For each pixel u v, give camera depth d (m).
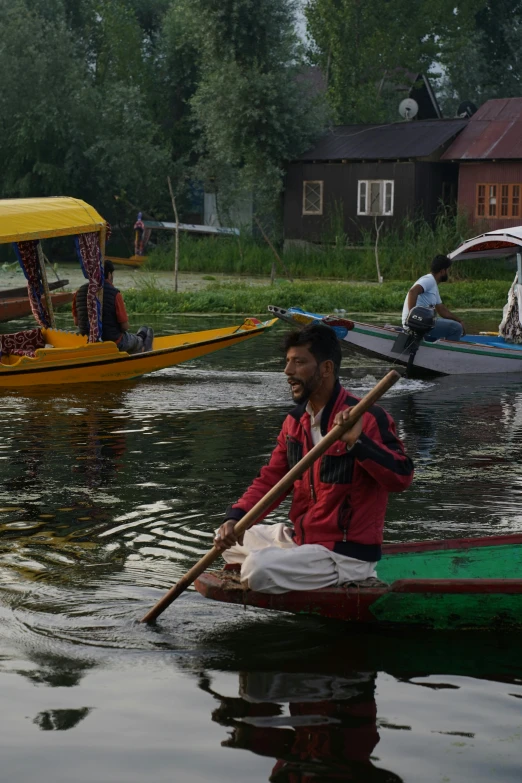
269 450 8.30
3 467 7.62
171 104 44.25
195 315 21.06
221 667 4.03
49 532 5.88
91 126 39.22
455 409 10.73
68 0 46.97
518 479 7.38
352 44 43.00
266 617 4.61
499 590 4.36
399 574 4.92
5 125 39.16
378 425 4.26
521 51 51.53
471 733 3.48
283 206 36.41
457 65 50.31
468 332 17.91
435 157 33.22
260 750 3.35
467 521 6.19
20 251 13.48
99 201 40.19
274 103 34.69
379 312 22.30
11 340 12.89
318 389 4.32
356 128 35.88
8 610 4.62
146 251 37.91
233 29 34.50
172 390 11.73
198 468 7.61
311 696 3.76
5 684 3.85
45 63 38.66
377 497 4.44
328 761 3.27
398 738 3.44
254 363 14.35
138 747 3.36
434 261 13.56
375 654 4.19
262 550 4.35
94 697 3.74
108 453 8.17
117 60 43.50
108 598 4.80
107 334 12.66
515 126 33.06
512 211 32.00
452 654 4.20
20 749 3.34
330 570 4.40
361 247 33.25
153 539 5.77
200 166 40.22
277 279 30.42
